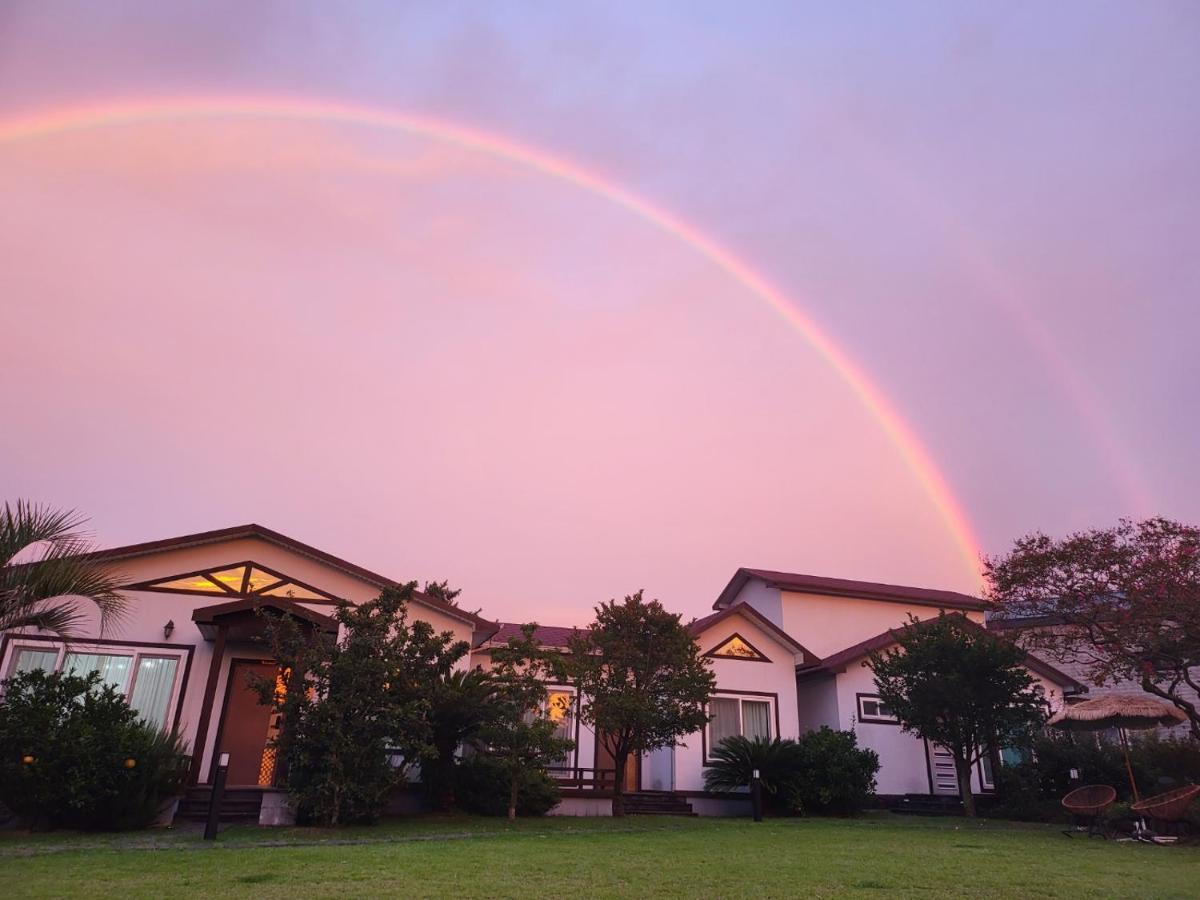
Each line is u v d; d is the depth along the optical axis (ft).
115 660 53.93
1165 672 59.00
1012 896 24.98
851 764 64.34
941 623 65.51
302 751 44.27
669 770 68.95
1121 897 24.91
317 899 22.57
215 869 27.71
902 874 29.25
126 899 22.15
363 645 45.85
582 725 67.77
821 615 88.02
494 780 52.85
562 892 24.31
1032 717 61.46
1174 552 51.57
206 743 52.85
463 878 26.48
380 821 47.06
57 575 38.27
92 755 40.29
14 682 41.27
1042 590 56.70
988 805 69.87
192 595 56.75
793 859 33.09
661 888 25.40
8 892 22.93
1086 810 46.75
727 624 74.79
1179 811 43.47
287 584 58.90
